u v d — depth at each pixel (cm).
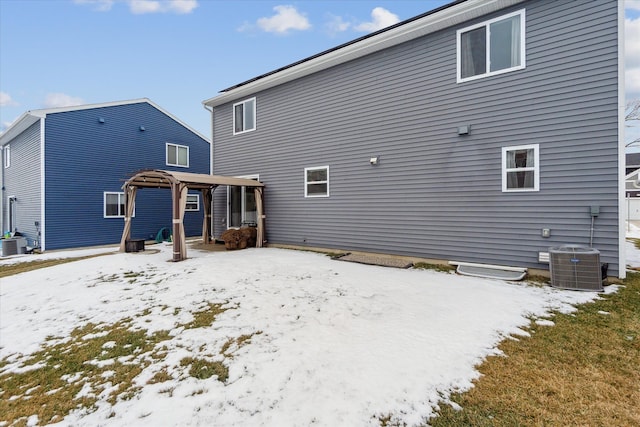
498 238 616
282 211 989
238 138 1108
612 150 512
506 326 354
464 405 227
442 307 412
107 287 565
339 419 213
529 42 579
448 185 674
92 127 1288
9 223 1502
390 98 759
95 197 1293
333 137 865
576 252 487
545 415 217
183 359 303
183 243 800
